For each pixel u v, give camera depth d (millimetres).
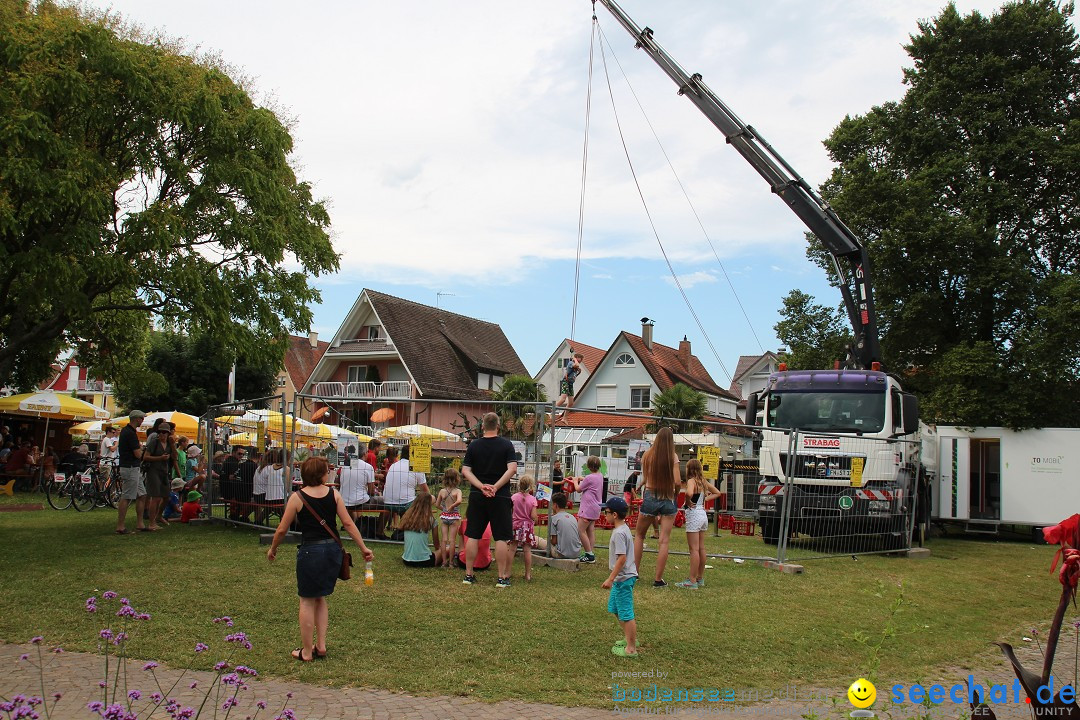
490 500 9445
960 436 20766
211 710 5211
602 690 5953
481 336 53688
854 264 19516
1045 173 27828
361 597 8547
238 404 14570
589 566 11211
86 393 53188
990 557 15219
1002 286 26859
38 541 11898
